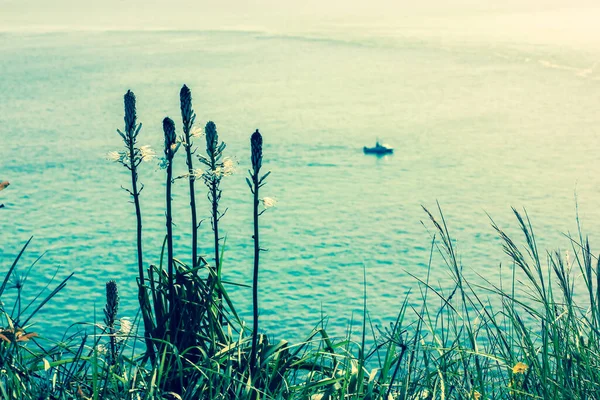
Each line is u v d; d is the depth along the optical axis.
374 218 85.38
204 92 178.25
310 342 4.31
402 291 59.12
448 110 157.12
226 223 82.00
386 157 118.69
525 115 149.50
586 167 108.62
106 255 70.81
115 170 105.31
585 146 121.69
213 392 4.09
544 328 3.65
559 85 179.75
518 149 122.00
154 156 4.27
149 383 3.84
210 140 4.26
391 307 55.16
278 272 65.50
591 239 74.75
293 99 170.38
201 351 4.12
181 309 4.41
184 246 74.31
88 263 68.25
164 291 4.48
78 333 4.08
